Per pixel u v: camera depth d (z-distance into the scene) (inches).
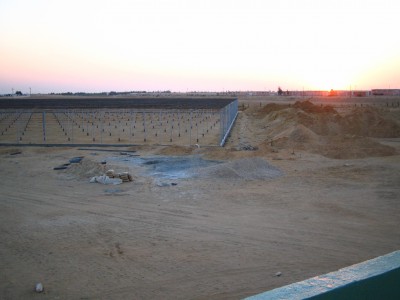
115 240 492.4
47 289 370.6
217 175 826.2
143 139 1475.1
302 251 452.1
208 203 647.8
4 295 359.9
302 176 823.7
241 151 1103.0
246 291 363.3
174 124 2047.2
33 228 539.2
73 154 1157.1
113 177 806.5
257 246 468.4
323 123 1562.5
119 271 406.9
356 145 1104.2
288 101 4731.8
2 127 1931.6
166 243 480.7
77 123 2133.4
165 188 745.6
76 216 590.2
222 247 466.9
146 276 395.5
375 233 504.1
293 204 633.6
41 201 672.4
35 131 1761.8
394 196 660.7
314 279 83.0
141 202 658.8
